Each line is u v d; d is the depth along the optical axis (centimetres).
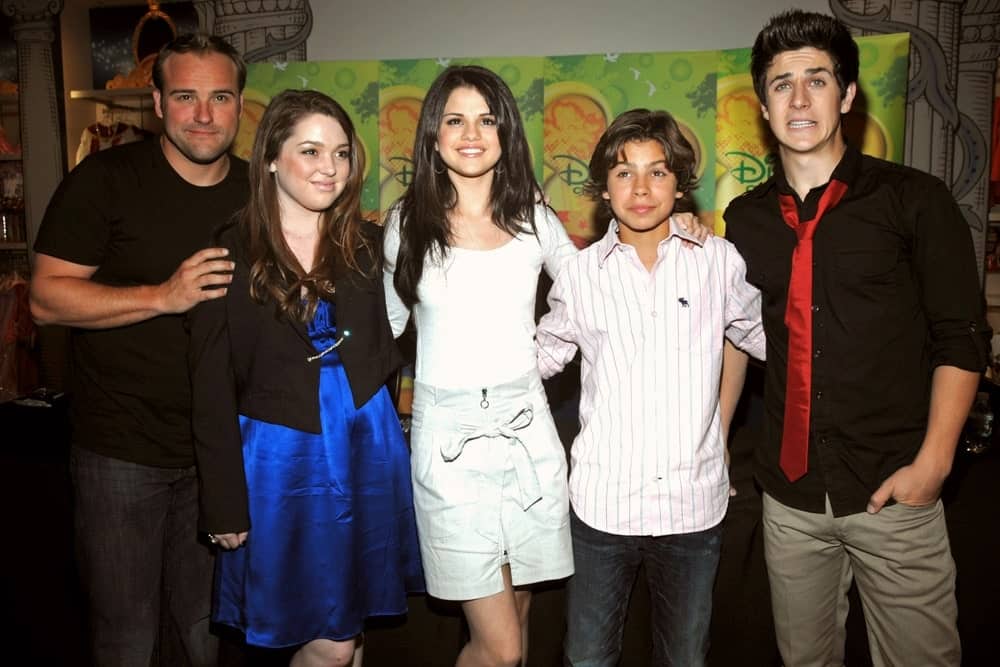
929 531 164
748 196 182
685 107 312
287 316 164
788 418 172
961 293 156
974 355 154
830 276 165
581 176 321
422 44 353
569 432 288
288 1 358
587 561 177
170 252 183
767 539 182
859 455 166
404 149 330
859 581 176
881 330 163
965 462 225
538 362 189
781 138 166
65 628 244
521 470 173
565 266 181
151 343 182
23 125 400
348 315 171
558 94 320
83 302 171
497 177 176
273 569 165
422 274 172
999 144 341
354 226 172
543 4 344
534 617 217
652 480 171
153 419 185
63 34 398
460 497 171
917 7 329
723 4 333
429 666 219
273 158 163
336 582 168
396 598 177
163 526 192
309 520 167
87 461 185
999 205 347
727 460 191
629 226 171
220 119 182
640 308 173
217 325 162
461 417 172
